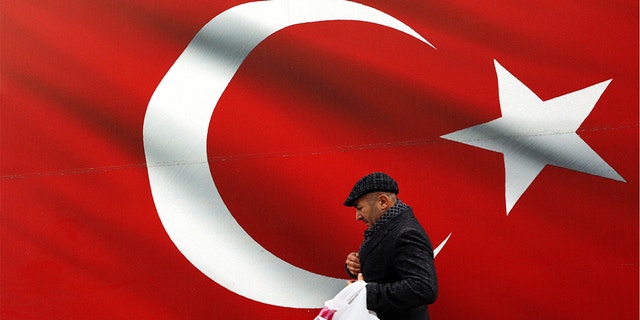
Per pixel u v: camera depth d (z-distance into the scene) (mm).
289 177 4145
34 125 4445
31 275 4340
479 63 3992
